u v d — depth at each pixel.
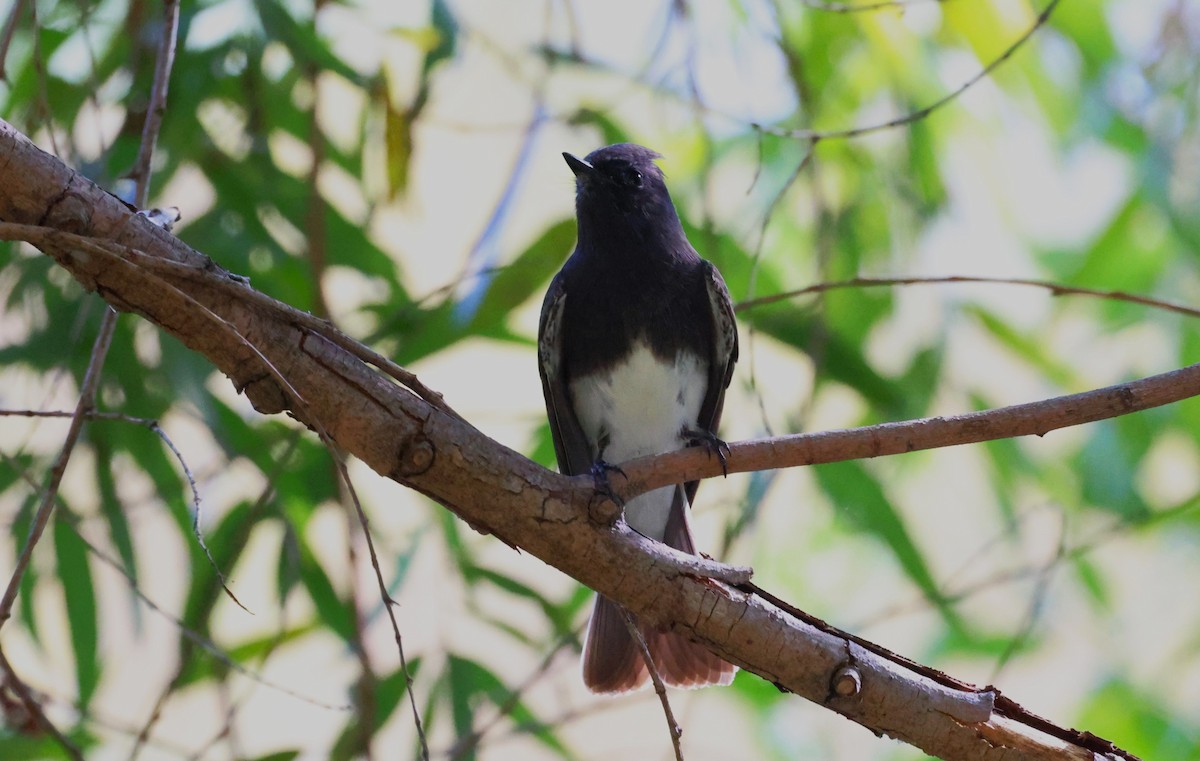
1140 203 12.34
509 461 6.12
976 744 6.37
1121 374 12.87
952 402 12.05
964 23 10.94
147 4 9.50
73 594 9.53
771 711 12.36
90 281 5.56
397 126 9.27
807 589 12.98
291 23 9.52
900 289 11.77
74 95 9.67
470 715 9.77
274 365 5.82
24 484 9.54
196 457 10.52
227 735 8.35
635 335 9.56
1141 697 12.44
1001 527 12.45
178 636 9.25
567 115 11.20
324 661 12.65
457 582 10.27
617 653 8.52
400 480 6.12
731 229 12.02
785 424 11.83
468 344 10.92
